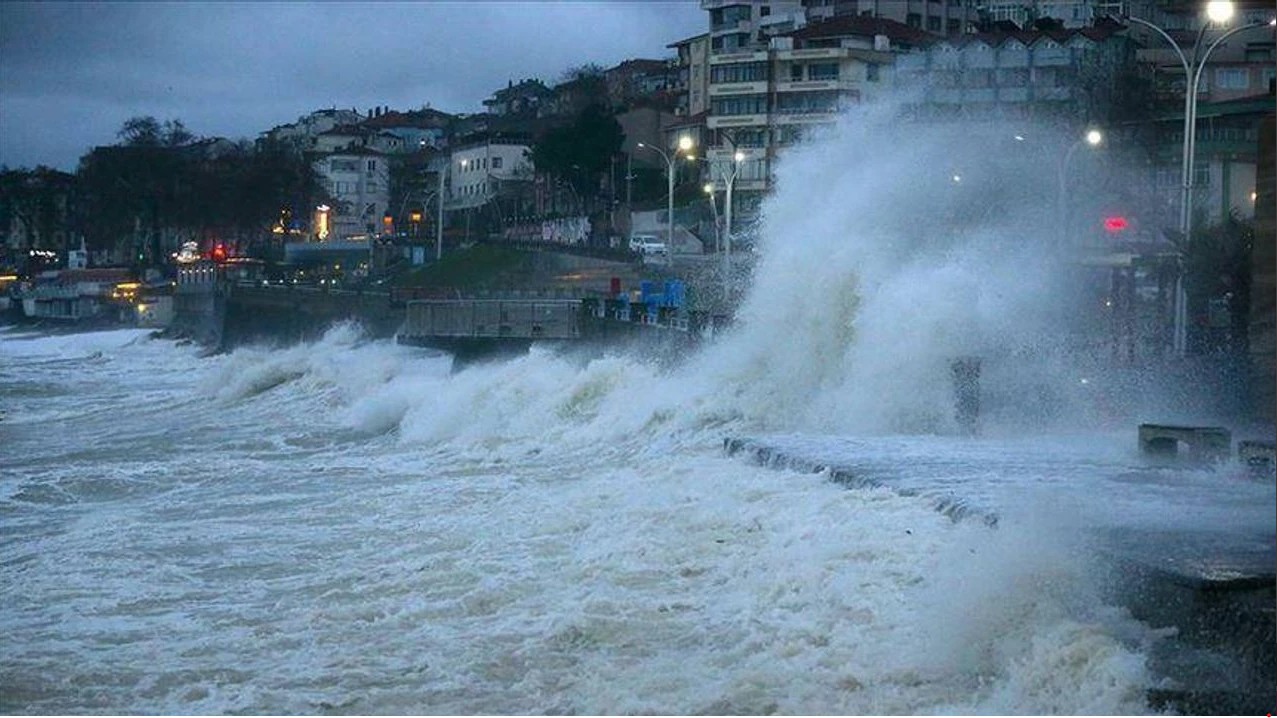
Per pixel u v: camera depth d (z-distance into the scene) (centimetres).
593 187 11925
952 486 1953
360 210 19188
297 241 15638
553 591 1769
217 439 4219
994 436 2658
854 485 2058
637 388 3641
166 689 1494
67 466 3572
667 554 1859
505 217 14538
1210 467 2138
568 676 1448
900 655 1396
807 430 2973
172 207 16212
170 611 1834
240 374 6331
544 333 5459
